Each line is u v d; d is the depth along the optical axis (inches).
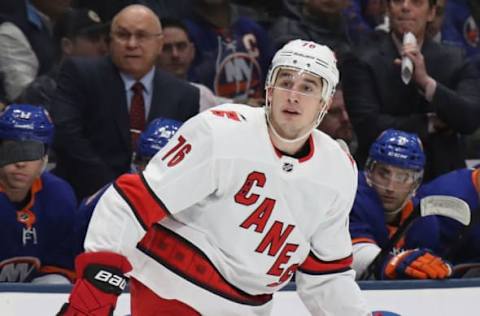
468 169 417.4
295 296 341.4
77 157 453.7
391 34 494.0
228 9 546.6
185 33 523.2
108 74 463.5
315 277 285.6
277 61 258.1
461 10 625.9
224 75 543.8
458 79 500.4
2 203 378.3
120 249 256.1
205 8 542.9
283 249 268.8
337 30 552.1
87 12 523.8
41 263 388.2
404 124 482.0
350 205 274.2
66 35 523.2
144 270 271.9
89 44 517.7
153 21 464.4
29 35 526.3
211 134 255.8
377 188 402.3
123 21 460.4
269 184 259.9
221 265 267.3
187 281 268.7
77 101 459.8
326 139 269.3
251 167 257.8
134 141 466.0
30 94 492.7
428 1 491.5
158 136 393.1
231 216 261.6
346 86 492.7
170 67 522.3
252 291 276.1
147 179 257.0
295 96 253.8
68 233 388.5
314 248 280.8
